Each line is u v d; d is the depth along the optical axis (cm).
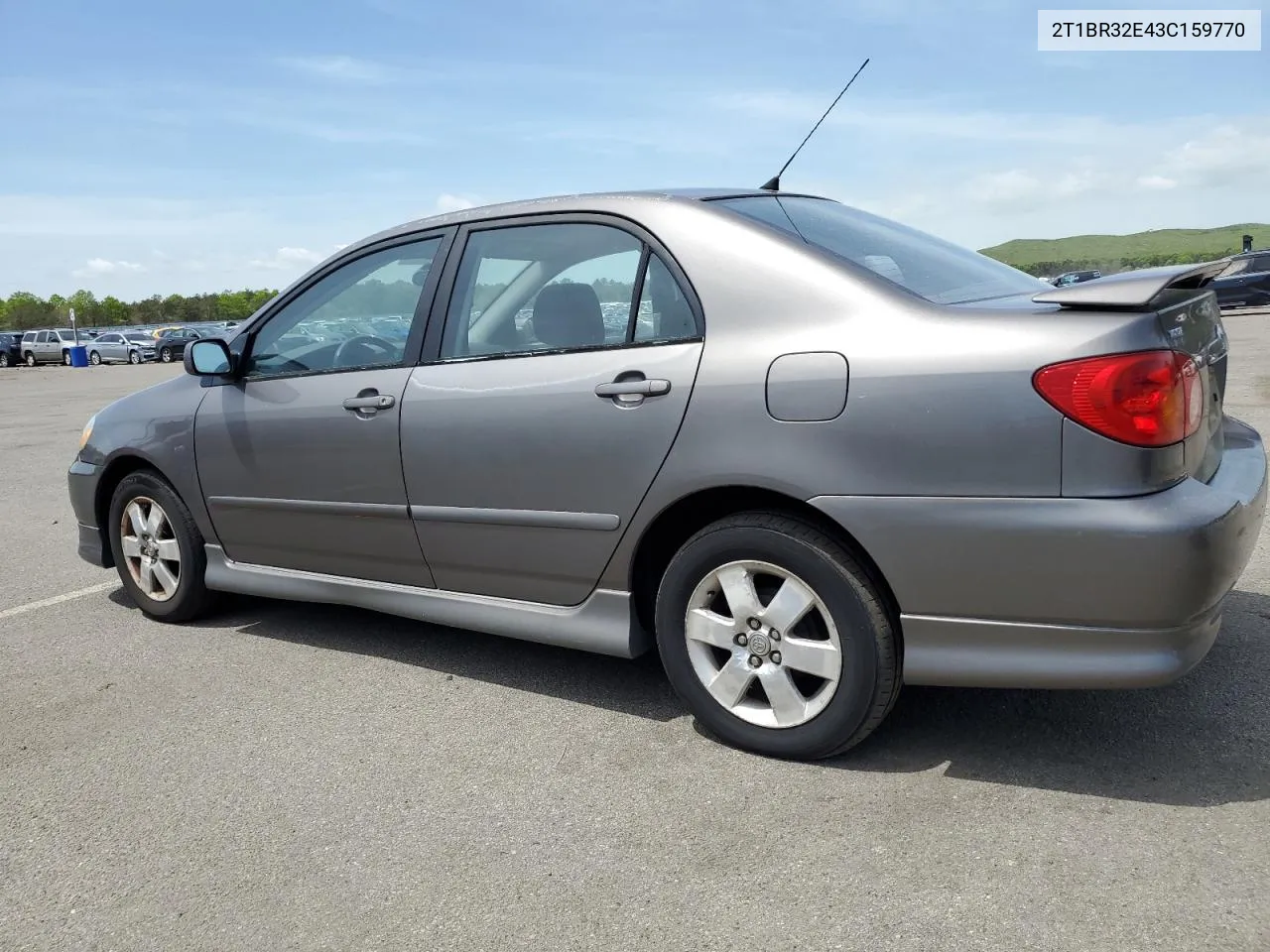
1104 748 279
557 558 317
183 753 313
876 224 342
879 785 267
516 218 337
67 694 367
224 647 412
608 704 334
